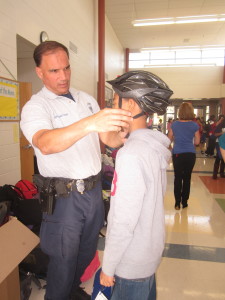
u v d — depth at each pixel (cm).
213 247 248
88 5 579
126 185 85
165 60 1195
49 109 126
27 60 386
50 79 127
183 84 1196
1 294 130
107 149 567
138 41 1004
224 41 991
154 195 90
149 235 91
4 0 255
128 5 673
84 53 561
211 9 687
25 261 183
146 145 89
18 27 283
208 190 446
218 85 1171
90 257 148
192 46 1062
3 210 167
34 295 177
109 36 809
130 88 91
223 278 199
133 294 95
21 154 331
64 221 127
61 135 82
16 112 282
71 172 127
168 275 202
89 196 132
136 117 95
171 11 706
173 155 339
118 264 94
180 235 273
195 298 177
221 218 321
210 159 810
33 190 260
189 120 326
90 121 79
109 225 95
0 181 259
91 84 628
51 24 375
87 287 185
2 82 252
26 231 148
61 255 128
